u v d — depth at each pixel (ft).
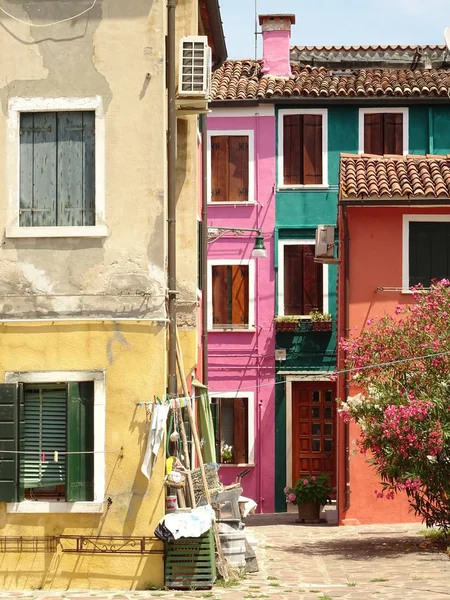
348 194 67.46
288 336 86.38
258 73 91.86
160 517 43.96
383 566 48.62
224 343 86.69
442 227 69.10
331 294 86.53
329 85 88.33
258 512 85.25
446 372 53.83
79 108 45.19
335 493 84.53
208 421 57.11
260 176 87.40
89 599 41.34
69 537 44.11
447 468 53.01
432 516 54.19
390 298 68.74
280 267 86.94
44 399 45.01
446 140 87.25
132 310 44.75
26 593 43.01
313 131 87.56
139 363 44.50
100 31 45.29
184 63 48.32
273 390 85.97
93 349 44.62
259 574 47.16
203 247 62.39
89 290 44.91
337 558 51.90
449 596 40.47
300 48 94.68
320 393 86.43
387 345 56.44
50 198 45.44
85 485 44.55
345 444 68.54
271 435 85.76
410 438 51.93
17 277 45.09
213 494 47.21
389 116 87.66
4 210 45.29
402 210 68.90
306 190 87.20
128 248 44.98
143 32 45.29
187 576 43.47
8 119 45.37
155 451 43.86
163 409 43.80
